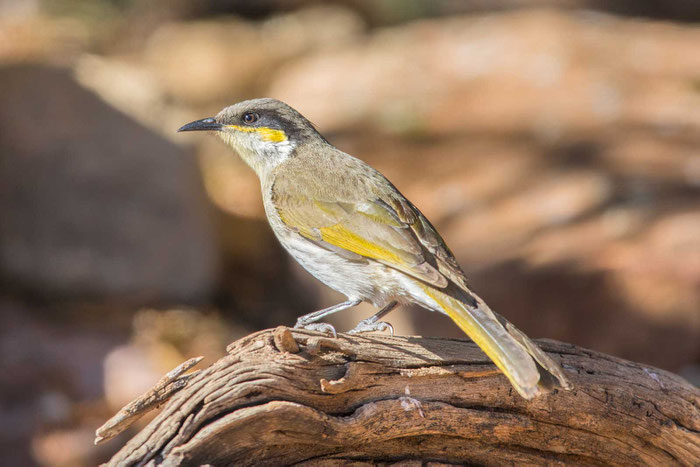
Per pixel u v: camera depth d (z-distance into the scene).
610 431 6.34
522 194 15.25
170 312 14.62
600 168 15.58
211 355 13.72
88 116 15.11
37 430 11.51
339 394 5.85
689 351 11.45
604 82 19.28
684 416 6.36
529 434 6.27
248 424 5.57
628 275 12.14
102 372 12.61
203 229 15.47
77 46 23.73
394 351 6.03
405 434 6.03
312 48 25.80
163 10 27.39
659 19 29.00
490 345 5.92
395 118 19.20
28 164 14.58
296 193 7.59
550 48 20.81
